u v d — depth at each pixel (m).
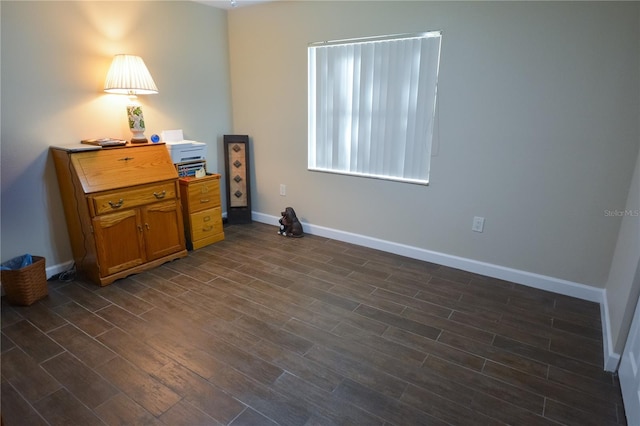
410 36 2.72
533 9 2.26
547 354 1.93
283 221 3.64
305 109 3.44
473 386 1.71
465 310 2.34
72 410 1.55
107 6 2.75
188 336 2.05
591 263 2.43
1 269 2.26
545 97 2.35
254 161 3.97
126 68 2.67
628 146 2.18
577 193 2.38
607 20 2.09
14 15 2.28
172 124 3.41
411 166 2.98
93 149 2.51
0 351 1.90
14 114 2.38
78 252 2.72
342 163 3.36
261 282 2.68
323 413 1.55
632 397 1.50
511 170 2.56
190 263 2.99
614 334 1.86
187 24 3.35
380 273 2.85
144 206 2.74
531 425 1.51
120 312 2.27
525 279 2.67
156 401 1.60
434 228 2.99
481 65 2.50
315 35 3.20
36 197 2.56
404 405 1.60
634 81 2.09
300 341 2.02
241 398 1.62
